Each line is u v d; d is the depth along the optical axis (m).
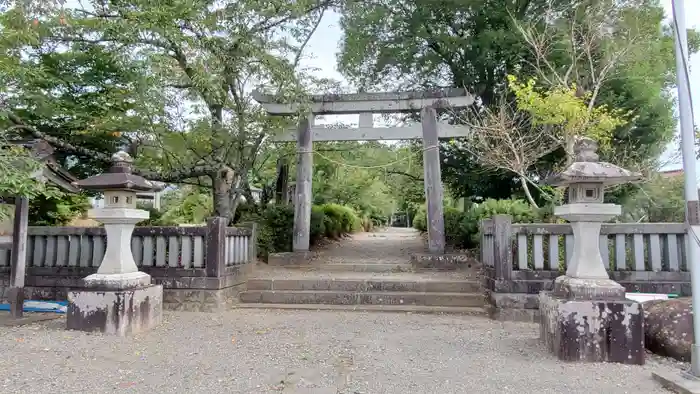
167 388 3.44
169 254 6.92
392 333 5.38
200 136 8.57
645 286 5.94
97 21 7.38
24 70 6.66
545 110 7.77
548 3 9.65
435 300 7.10
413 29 11.30
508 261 6.27
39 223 8.77
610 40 8.76
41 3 6.60
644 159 9.16
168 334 5.20
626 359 4.11
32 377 3.63
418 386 3.53
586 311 4.21
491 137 9.47
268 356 4.33
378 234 17.52
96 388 3.42
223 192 9.54
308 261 9.70
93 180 5.35
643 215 9.59
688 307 4.43
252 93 9.52
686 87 3.84
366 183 17.33
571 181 4.52
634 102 9.43
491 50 10.31
